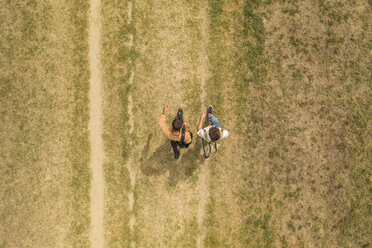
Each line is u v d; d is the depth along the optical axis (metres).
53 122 7.45
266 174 7.30
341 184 7.21
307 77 7.30
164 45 7.39
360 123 7.21
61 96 7.45
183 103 7.36
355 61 7.26
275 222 7.26
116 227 7.39
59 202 7.39
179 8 7.38
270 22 7.34
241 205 7.29
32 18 7.47
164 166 7.41
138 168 7.42
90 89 7.45
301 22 7.32
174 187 7.37
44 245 7.36
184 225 7.31
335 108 7.26
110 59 7.43
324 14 7.29
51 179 7.41
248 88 7.34
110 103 7.44
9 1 7.49
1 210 7.39
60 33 7.48
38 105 7.45
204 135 6.25
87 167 7.42
